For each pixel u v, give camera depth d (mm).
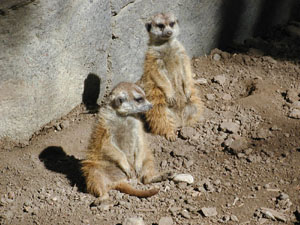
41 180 6668
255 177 6602
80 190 6527
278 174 6613
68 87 7859
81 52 7863
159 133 7859
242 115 8055
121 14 8383
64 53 7547
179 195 6375
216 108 8461
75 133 7617
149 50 8117
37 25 6957
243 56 9984
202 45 10047
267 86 8914
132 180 6738
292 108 8141
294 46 10570
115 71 8688
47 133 7637
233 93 8977
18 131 7266
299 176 6512
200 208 6066
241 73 9547
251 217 5848
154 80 8000
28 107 7250
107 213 6047
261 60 9906
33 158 7039
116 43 8516
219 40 10422
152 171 6707
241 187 6426
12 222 5969
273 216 5773
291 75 9398
